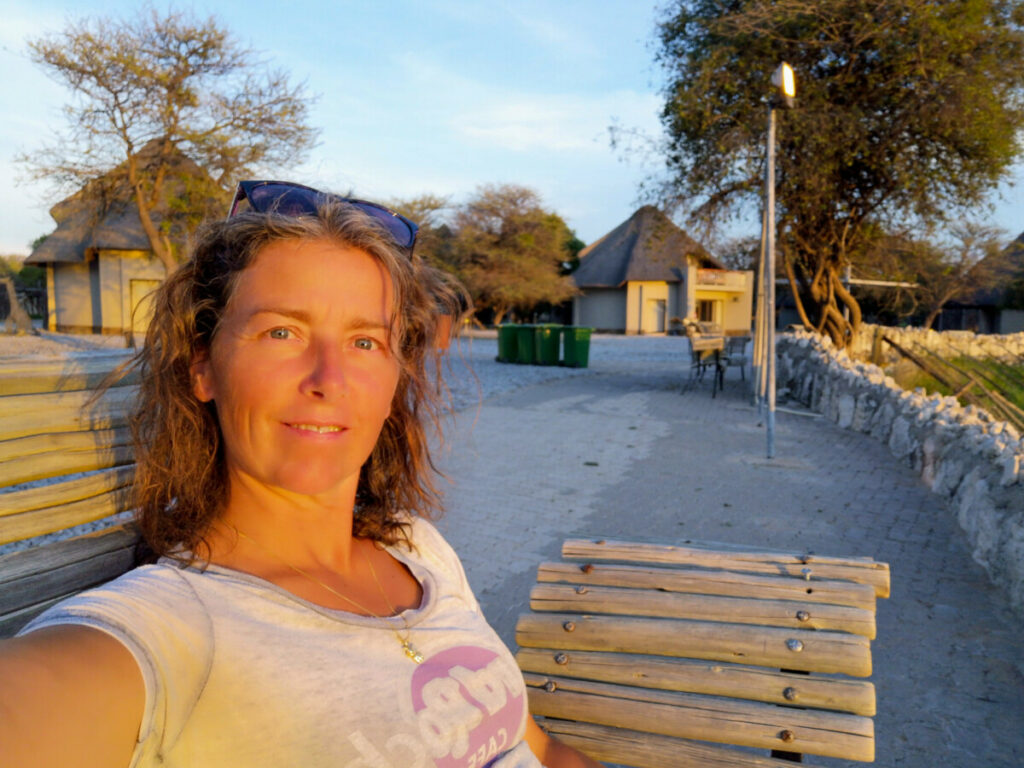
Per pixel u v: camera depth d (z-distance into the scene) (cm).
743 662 166
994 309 4053
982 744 304
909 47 1242
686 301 3981
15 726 71
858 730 154
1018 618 416
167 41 2073
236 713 95
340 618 111
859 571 177
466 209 3781
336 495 127
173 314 120
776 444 926
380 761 100
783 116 1296
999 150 1302
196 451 121
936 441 715
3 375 136
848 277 2072
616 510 627
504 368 1936
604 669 172
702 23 1364
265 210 121
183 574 104
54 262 3056
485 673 124
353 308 116
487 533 561
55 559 132
